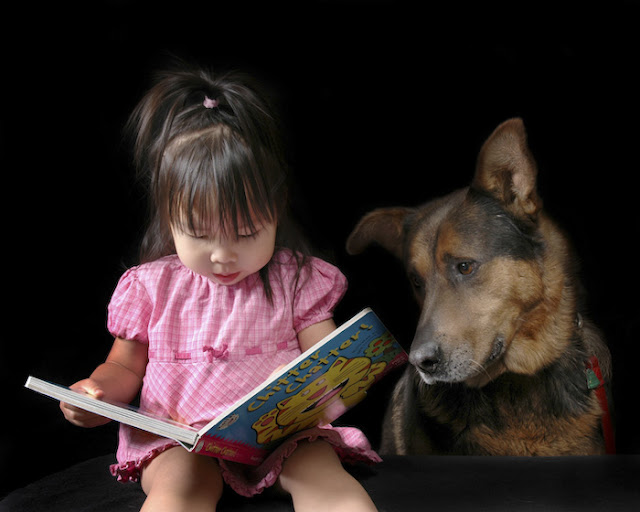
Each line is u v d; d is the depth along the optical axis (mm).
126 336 2174
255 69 3445
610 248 3160
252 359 2133
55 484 2203
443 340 2391
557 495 1997
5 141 3377
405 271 3031
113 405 1748
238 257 2039
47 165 3432
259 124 2191
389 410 3027
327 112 3506
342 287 2320
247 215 1994
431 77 3445
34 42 3326
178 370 2119
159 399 2104
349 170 3545
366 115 3506
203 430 1651
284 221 2344
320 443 2008
